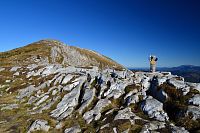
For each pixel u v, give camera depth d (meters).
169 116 28.89
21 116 33.19
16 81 48.03
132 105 32.59
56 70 50.03
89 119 30.62
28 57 91.06
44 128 29.41
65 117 32.09
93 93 36.88
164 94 32.25
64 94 38.69
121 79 39.31
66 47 135.25
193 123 25.95
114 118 29.14
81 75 44.34
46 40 141.88
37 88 42.47
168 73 43.16
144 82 37.50
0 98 40.59
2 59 89.88
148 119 28.83
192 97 29.55
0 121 31.84
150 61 44.09
